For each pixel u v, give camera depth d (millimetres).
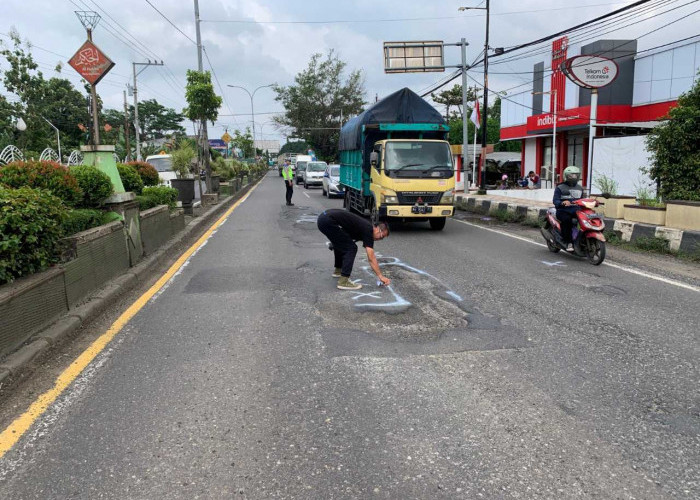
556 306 6305
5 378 4129
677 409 3746
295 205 21328
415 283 7520
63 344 5102
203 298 6809
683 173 12547
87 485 2943
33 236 5004
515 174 41062
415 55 22469
